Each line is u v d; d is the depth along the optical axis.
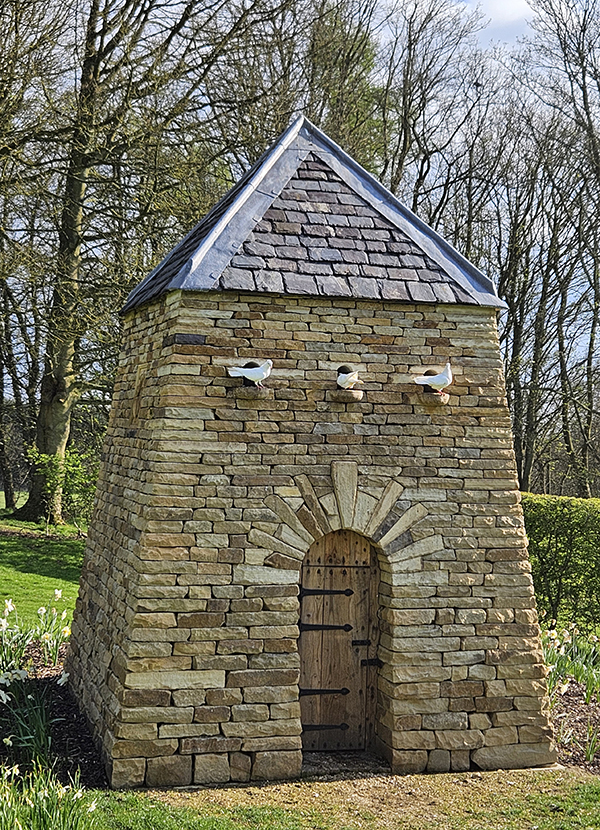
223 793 6.51
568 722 9.12
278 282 7.36
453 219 26.59
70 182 18.67
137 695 6.61
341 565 7.63
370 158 25.77
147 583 6.76
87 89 17.50
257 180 8.16
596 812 6.41
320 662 7.55
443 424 7.71
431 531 7.53
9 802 5.55
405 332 7.72
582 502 14.12
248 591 6.98
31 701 8.45
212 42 18.14
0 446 27.39
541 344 25.55
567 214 24.23
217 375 7.16
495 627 7.55
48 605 14.13
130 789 6.48
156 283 8.68
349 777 6.99
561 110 22.39
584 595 14.28
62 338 18.56
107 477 9.30
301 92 21.52
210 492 7.02
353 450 7.43
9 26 15.05
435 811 6.35
